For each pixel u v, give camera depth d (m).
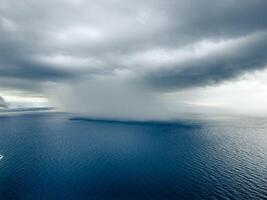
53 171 86.88
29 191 68.12
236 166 90.81
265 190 67.06
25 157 108.06
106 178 78.88
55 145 137.25
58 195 65.94
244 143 139.00
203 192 66.56
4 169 89.62
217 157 105.19
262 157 104.88
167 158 104.75
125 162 98.88
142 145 135.50
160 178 78.38
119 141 149.25
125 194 66.12
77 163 97.50
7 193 67.19
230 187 69.62
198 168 88.94
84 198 63.69
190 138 158.25
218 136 165.75
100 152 118.12
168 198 63.31
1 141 151.88
